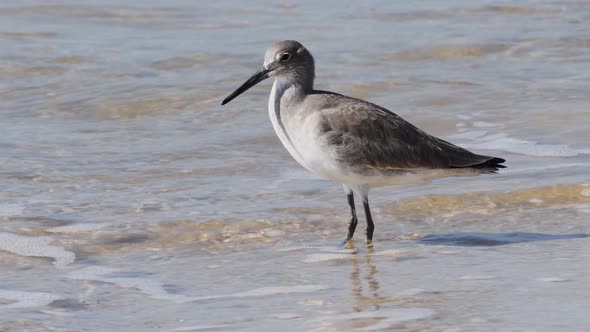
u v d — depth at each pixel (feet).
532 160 55.21
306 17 92.73
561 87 70.13
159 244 43.98
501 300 34.30
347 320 33.19
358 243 43.65
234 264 40.81
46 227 45.93
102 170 55.11
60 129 63.26
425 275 37.99
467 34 85.25
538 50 80.59
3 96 70.08
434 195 49.62
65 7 95.50
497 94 68.80
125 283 38.65
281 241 44.16
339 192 51.31
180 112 67.15
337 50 81.15
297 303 35.35
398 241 43.62
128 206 49.06
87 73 75.15
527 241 42.37
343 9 95.55
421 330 31.81
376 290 36.47
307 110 43.50
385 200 49.49
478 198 49.11
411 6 95.96
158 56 79.82
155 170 55.21
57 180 53.26
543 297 34.35
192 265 40.86
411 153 42.96
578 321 31.76
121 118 66.03
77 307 35.94
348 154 42.47
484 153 57.06
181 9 95.86
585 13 91.66
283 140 44.60
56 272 40.27
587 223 44.73
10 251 42.86
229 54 80.38
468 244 42.42
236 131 62.64
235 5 97.55
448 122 63.57
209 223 46.26
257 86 72.49
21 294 37.42
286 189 51.88
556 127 61.26
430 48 81.20
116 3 97.50
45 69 76.13
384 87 71.41
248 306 35.24
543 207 47.62
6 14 92.73
